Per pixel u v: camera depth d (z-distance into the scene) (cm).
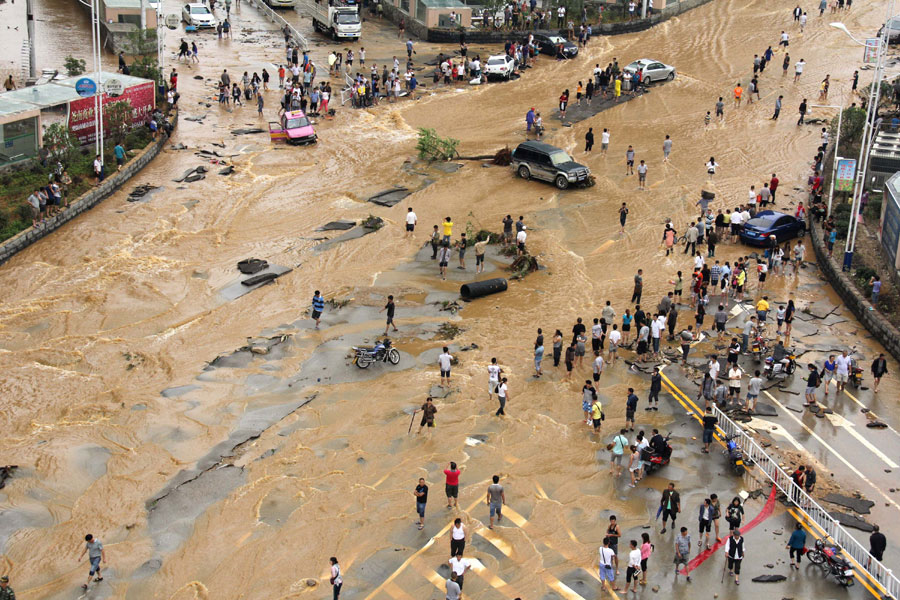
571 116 5681
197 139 5306
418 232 4184
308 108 5956
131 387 2938
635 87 5994
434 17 7212
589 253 3994
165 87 5659
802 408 2870
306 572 2181
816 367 2894
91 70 6066
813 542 2267
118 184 4569
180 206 4403
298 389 2934
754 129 5322
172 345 3198
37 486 2439
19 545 2233
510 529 2328
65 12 7781
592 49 7006
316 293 3297
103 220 4216
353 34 7150
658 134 5362
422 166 4978
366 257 3931
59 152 4472
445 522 2348
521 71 6588
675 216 4312
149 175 4766
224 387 2938
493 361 2858
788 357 3034
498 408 2852
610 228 4225
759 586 2130
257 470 2542
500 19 7294
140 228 4150
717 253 3978
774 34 6900
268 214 4366
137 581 2141
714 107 5694
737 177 4722
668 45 6950
